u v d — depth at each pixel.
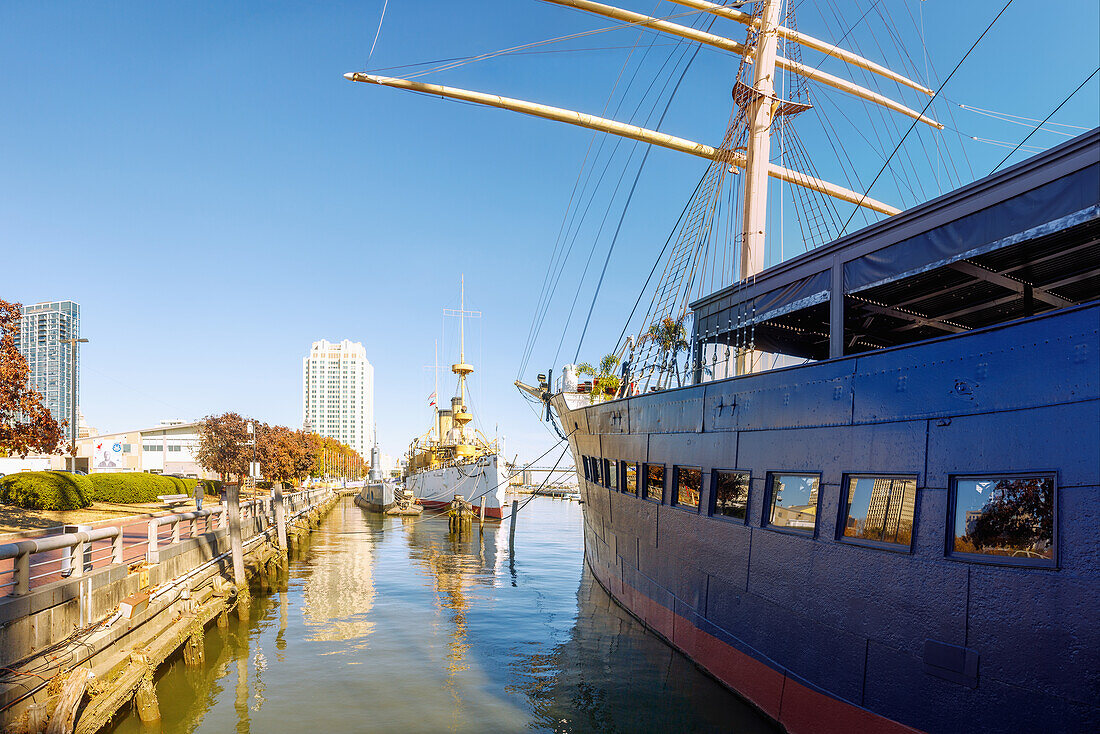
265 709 12.88
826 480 10.31
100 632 10.95
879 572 9.09
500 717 12.57
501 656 16.72
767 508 11.82
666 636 15.91
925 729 8.24
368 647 17.62
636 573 18.52
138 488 37.75
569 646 17.50
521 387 31.20
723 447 13.41
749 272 20.14
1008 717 7.28
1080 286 11.12
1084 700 6.59
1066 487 6.96
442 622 20.62
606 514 22.05
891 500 9.14
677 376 17.36
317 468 100.25
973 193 8.56
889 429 9.21
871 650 9.16
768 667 11.48
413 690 14.12
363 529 54.56
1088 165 7.36
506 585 27.80
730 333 14.63
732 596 12.78
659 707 12.70
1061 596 6.87
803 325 14.62
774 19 20.88
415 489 83.12
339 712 12.78
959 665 7.85
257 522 31.56
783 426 11.49
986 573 7.64
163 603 14.15
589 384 27.03
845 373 10.13
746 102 21.16
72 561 11.02
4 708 8.00
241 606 19.92
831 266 10.97
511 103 22.64
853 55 24.55
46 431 21.27
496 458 59.62
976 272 10.38
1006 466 7.60
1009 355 7.70
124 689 10.39
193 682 14.34
